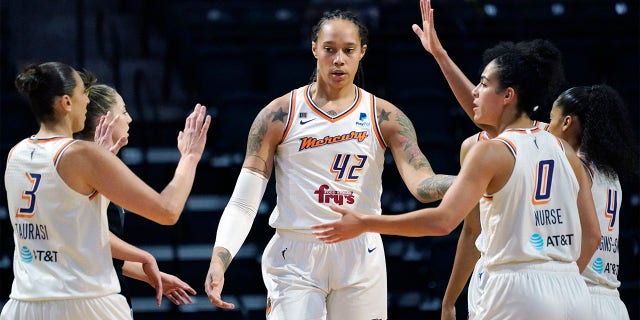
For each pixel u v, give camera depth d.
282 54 17.84
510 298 6.99
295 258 8.14
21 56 20.50
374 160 8.26
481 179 6.87
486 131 8.38
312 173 8.13
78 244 7.13
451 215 6.78
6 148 16.36
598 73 18.00
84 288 7.14
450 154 15.51
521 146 7.03
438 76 17.67
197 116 7.76
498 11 19.75
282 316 8.01
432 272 14.29
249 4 20.55
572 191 7.16
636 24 19.19
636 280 14.19
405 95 16.45
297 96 8.30
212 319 13.87
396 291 14.55
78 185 7.09
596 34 19.05
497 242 7.09
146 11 22.28
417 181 8.05
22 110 17.00
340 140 8.15
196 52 19.41
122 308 7.37
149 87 19.95
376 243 8.26
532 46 7.63
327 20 8.16
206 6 20.55
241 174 8.26
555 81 7.55
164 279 8.30
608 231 8.05
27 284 7.16
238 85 18.39
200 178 16.52
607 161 8.02
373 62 17.88
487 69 7.29
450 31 18.61
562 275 7.07
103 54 20.39
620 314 8.12
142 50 20.98
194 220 15.60
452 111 17.30
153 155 16.98
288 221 8.17
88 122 8.08
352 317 8.12
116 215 8.16
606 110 8.02
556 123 8.23
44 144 7.15
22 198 7.16
